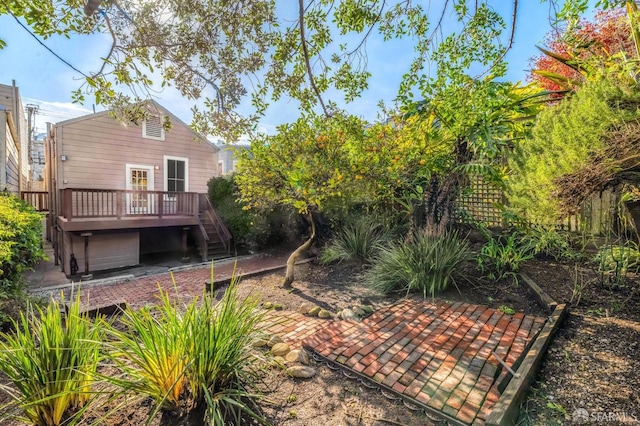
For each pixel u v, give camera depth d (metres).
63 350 1.74
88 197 7.62
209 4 2.56
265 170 4.60
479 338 2.71
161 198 8.39
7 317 2.95
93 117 8.16
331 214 6.02
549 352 2.43
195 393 1.78
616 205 4.00
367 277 4.66
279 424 1.80
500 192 5.04
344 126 3.71
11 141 7.95
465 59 3.11
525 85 5.27
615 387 1.98
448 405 1.88
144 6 2.39
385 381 2.14
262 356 2.21
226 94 3.08
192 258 9.18
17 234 3.66
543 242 4.25
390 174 4.38
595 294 3.41
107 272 7.83
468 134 4.11
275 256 8.23
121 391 1.67
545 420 1.75
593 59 3.74
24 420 1.64
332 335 2.85
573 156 2.49
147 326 1.94
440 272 3.94
